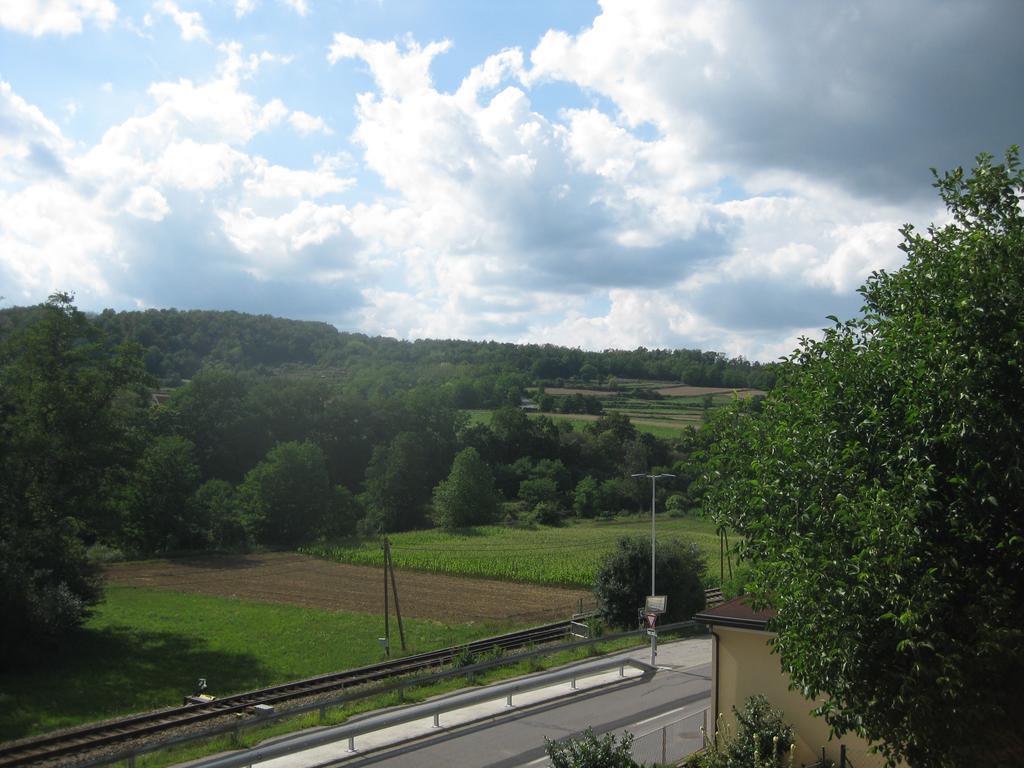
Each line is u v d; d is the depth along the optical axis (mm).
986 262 11062
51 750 24047
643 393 187000
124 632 45031
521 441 129125
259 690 30391
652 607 32219
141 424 49562
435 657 36281
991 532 10641
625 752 16109
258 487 95438
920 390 10797
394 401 128375
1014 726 10508
